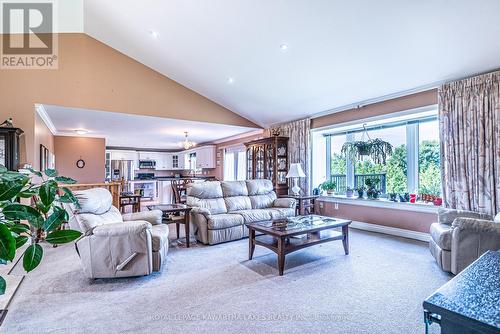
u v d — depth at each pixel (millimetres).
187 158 10742
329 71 4070
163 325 1909
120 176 9281
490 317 583
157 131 7004
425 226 4059
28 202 3691
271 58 4070
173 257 3389
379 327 1872
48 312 2082
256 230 3186
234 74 4793
